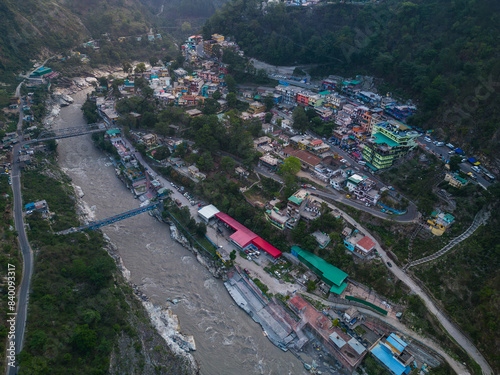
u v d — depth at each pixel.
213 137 131.75
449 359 71.94
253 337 82.19
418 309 79.56
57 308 75.62
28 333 67.31
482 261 80.56
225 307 89.56
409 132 110.56
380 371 71.75
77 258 90.62
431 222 89.25
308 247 94.88
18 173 122.12
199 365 76.06
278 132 139.00
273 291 89.94
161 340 78.25
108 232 112.88
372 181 103.94
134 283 95.00
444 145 111.62
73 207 115.56
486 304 73.69
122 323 77.06
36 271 81.81
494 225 85.44
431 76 126.88
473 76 113.75
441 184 97.62
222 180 119.56
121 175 139.88
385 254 90.56
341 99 139.38
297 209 98.94
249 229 107.75
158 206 119.56
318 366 75.81
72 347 68.69
